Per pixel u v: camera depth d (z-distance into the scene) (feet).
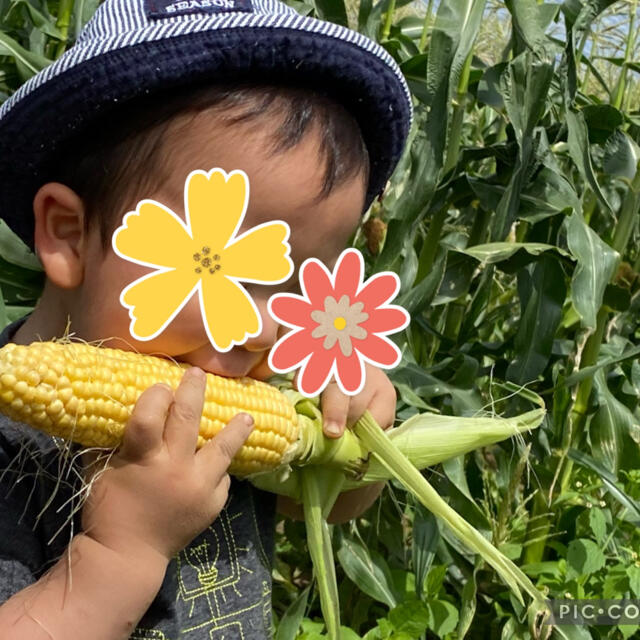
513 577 5.10
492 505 8.92
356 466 4.68
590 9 8.56
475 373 8.04
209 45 3.56
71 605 3.46
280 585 9.30
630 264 10.71
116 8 3.88
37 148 3.85
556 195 8.42
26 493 3.98
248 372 4.34
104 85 3.57
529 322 8.29
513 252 7.77
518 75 7.83
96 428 3.42
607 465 9.00
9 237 6.66
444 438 5.19
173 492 3.50
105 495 3.53
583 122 8.44
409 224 7.47
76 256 3.88
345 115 3.98
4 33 8.14
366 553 8.10
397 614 7.45
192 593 4.43
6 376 3.11
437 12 7.57
